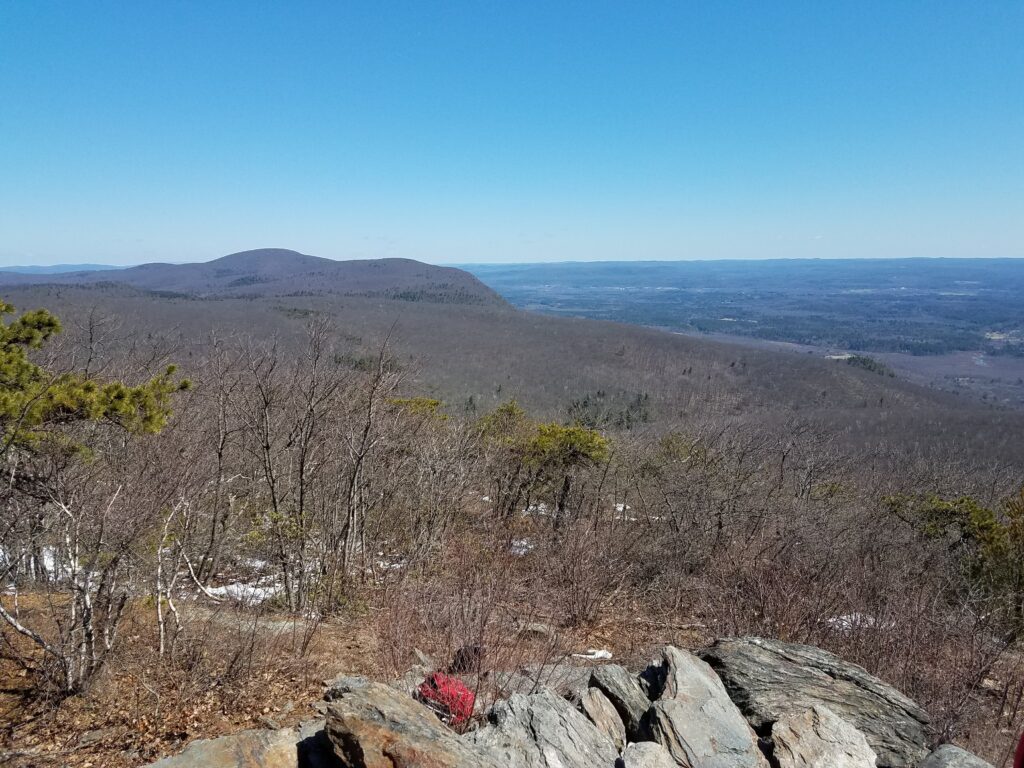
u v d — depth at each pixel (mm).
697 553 14336
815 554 12891
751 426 22344
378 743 5227
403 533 14812
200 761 5395
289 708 6930
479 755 5453
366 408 12617
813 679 7574
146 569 8148
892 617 9820
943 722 7855
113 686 6906
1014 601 10938
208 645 7914
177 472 9219
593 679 7344
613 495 18766
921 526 14906
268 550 11977
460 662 8305
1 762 5707
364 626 10148
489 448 17125
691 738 6305
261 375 12711
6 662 7105
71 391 7125
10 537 7027
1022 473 25844
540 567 13141
